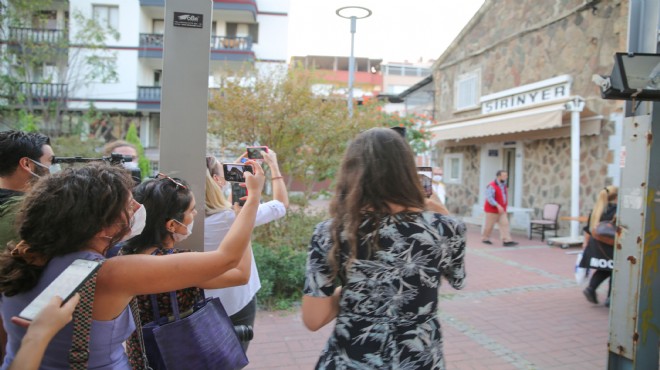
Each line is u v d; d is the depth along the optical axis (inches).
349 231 63.4
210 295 94.5
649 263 115.0
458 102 597.0
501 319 202.2
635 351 116.0
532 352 166.2
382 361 61.6
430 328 63.9
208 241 96.7
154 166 869.8
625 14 360.2
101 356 56.8
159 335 71.0
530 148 478.3
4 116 621.0
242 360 79.4
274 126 271.1
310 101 278.8
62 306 48.5
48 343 49.3
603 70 382.9
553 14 434.6
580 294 242.7
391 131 68.9
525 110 414.9
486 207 407.2
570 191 422.9
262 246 247.6
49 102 663.1
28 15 635.5
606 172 383.2
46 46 631.8
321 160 278.4
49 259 56.1
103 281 55.5
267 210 96.0
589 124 394.6
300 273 224.8
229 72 296.4
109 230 58.6
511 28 492.7
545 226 436.1
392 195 64.1
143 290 57.0
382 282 62.4
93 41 735.7
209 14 91.1
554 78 426.6
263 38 988.6
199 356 72.4
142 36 871.7
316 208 315.0
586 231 226.7
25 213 55.9
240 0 914.1
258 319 199.9
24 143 87.9
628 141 118.4
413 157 67.9
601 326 193.0
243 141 280.5
